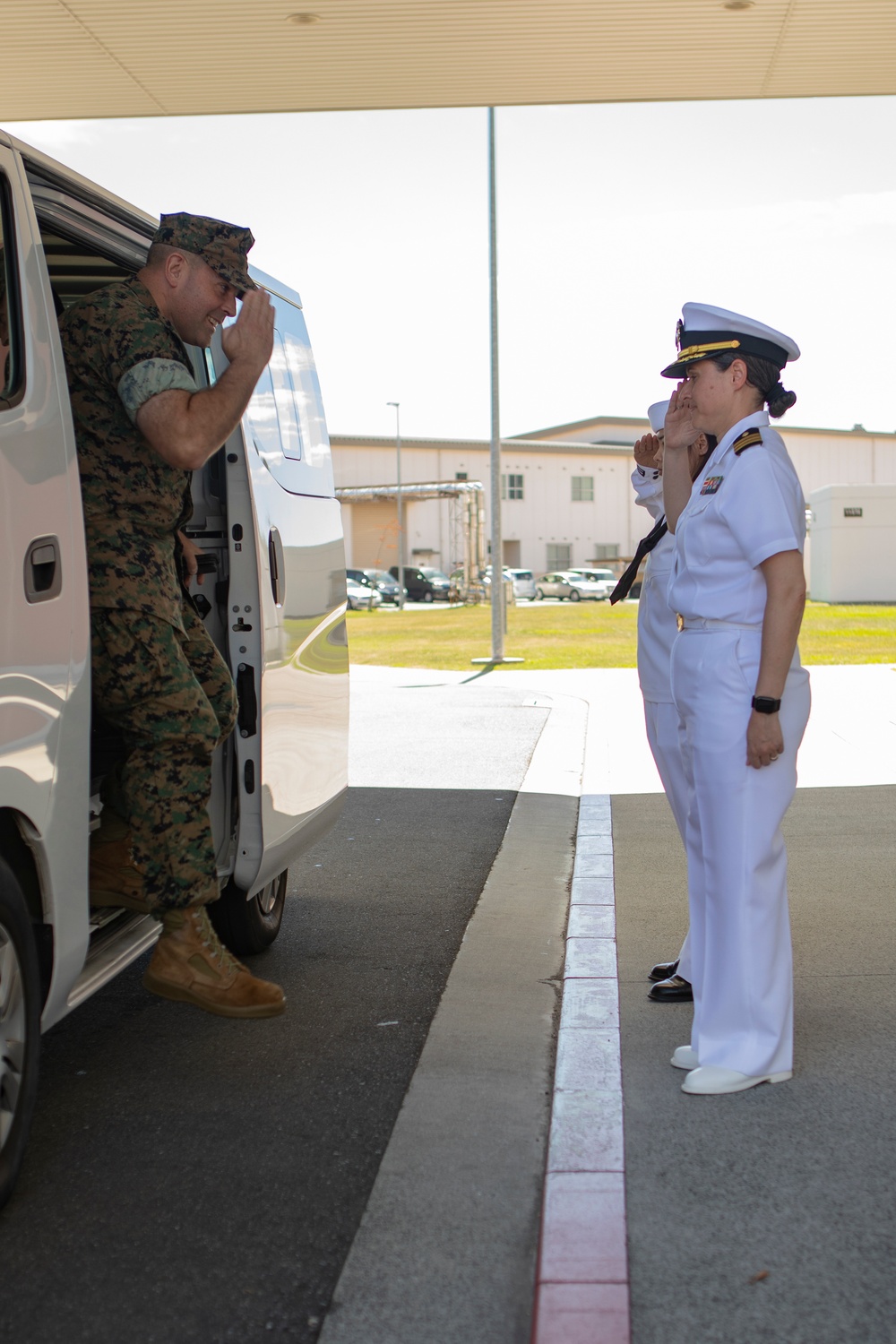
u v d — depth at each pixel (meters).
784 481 3.13
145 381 3.08
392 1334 2.25
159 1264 2.50
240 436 3.82
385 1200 2.74
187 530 3.92
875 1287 2.35
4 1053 2.66
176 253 3.28
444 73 8.66
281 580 4.07
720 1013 3.28
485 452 72.12
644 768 8.42
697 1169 2.81
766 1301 2.30
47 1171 2.91
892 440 88.56
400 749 9.65
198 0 7.34
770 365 3.22
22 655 2.70
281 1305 2.36
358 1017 3.97
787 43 8.15
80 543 2.98
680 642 3.29
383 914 5.20
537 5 7.49
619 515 75.50
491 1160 2.92
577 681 14.60
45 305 2.96
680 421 3.62
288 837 4.15
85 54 8.17
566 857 6.14
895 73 8.77
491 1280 2.42
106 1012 4.06
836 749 9.02
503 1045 3.67
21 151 2.94
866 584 41.44
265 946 4.65
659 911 5.00
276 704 4.01
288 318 4.73
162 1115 3.23
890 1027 3.67
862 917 4.83
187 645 3.50
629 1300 2.29
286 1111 3.25
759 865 3.22
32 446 2.79
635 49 8.23
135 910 3.40
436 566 70.62
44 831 2.79
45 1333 2.27
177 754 3.28
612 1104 3.16
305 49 8.14
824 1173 2.79
